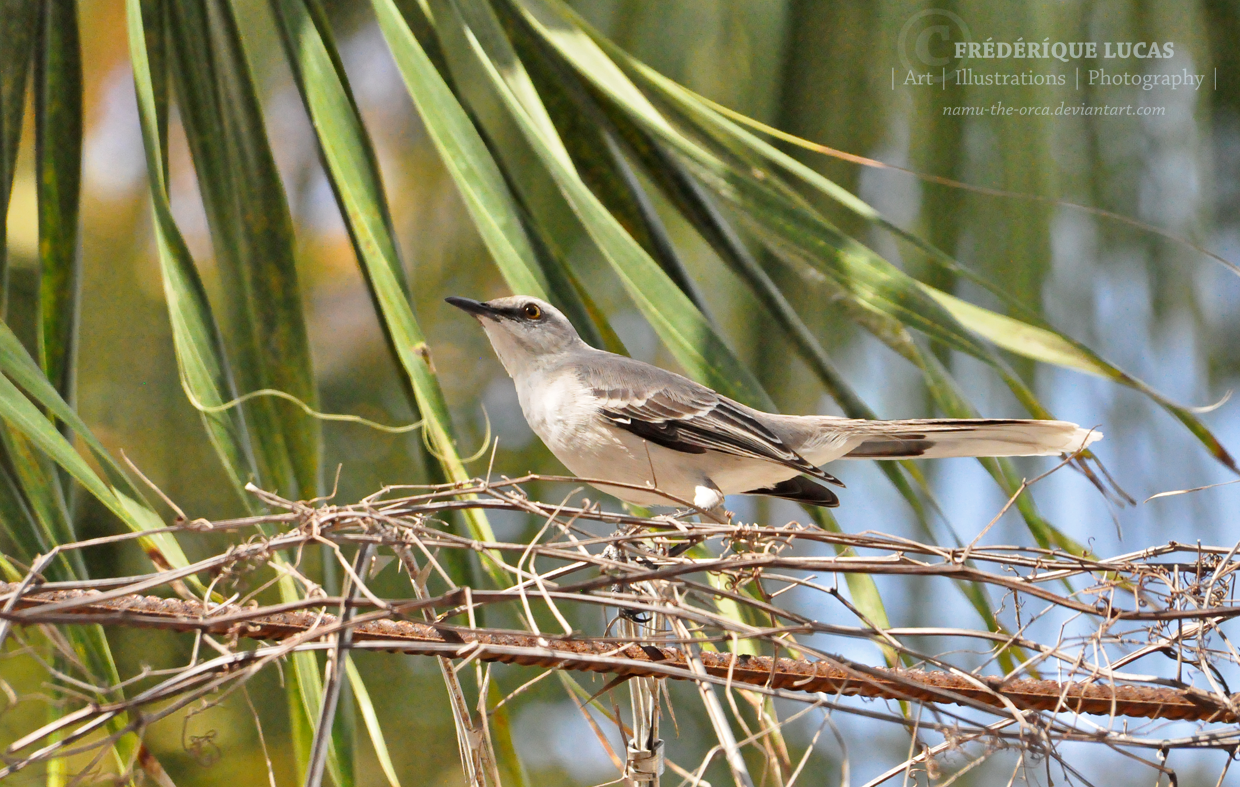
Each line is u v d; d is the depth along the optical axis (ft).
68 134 21.63
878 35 27.96
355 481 37.14
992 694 15.21
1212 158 29.09
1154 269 28.55
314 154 37.45
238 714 33.40
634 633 18.11
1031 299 26.94
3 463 18.45
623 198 22.97
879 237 28.19
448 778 35.91
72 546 14.26
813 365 22.21
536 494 37.17
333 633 13.44
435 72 21.67
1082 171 28.37
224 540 34.09
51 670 13.24
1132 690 16.08
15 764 12.23
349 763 18.19
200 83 22.26
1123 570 17.49
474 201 21.16
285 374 21.31
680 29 29.96
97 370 35.60
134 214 37.47
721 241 23.20
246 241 21.84
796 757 35.91
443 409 19.69
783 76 28.55
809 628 14.43
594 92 23.18
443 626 13.97
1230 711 15.75
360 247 20.68
